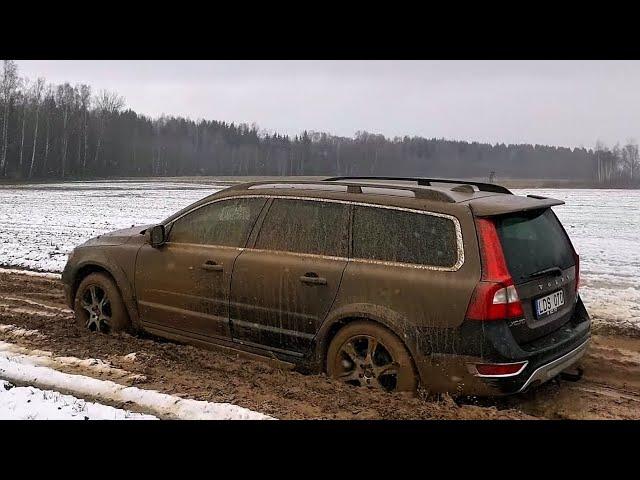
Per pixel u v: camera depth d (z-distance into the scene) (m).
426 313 4.11
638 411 4.43
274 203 5.08
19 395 4.44
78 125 82.00
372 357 4.40
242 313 4.99
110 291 6.05
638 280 9.78
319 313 4.57
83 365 5.16
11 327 6.30
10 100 71.25
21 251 12.11
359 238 4.54
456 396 4.21
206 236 5.41
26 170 71.00
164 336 5.65
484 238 4.07
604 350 5.96
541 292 4.29
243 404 4.33
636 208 28.94
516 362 3.94
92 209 25.11
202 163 113.44
